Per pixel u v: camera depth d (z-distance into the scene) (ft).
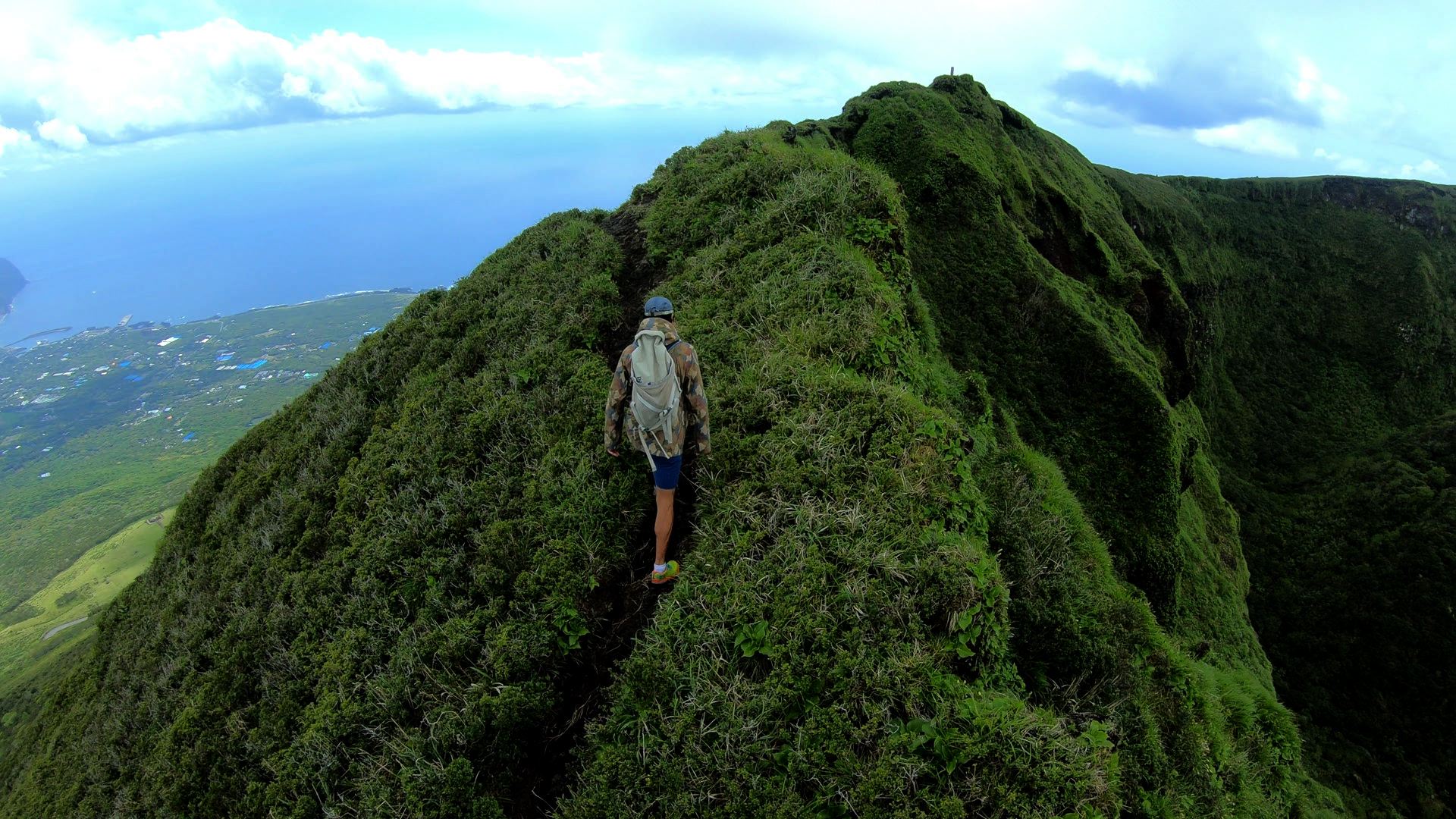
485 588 22.77
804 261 33.40
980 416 37.45
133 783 25.59
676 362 20.06
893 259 36.52
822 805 14.39
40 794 33.19
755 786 14.92
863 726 15.20
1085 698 21.56
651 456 20.12
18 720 97.66
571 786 17.83
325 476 36.42
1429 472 221.05
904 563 18.49
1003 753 14.76
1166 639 29.17
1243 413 324.19
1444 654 168.25
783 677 16.57
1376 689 168.96
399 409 38.42
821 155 47.93
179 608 35.55
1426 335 339.57
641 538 23.53
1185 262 328.29
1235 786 26.81
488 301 45.68
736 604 18.42
